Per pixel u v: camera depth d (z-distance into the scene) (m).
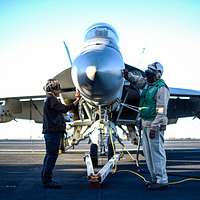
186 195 6.95
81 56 10.65
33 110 17.77
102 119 11.78
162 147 7.88
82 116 12.54
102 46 11.35
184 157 16.20
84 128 12.91
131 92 13.27
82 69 10.23
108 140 11.52
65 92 13.62
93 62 10.19
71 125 12.84
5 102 16.89
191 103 17.16
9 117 17.27
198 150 22.33
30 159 15.13
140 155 17.33
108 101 11.18
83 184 8.26
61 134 7.89
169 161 14.12
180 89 16.77
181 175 9.74
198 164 12.86
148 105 7.94
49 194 7.02
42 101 17.03
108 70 10.18
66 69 13.36
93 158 11.27
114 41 12.53
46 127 7.79
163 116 7.76
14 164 12.81
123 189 7.64
